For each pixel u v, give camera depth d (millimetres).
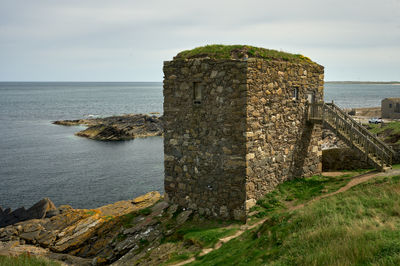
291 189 15562
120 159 49406
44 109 122625
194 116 15211
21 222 21047
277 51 16578
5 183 37688
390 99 68250
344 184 14734
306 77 17047
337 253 7484
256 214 13805
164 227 14922
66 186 36969
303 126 17141
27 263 12719
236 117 13820
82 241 16625
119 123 76625
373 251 7195
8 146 57219
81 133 68625
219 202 14625
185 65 15273
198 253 11344
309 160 17703
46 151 54000
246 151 13734
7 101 157750
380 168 15414
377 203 10352
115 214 19812
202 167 15141
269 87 14672
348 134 16359
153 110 122688
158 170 43719
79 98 186375
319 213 10320
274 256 8766
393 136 29219
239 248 10469
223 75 14000
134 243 14508
